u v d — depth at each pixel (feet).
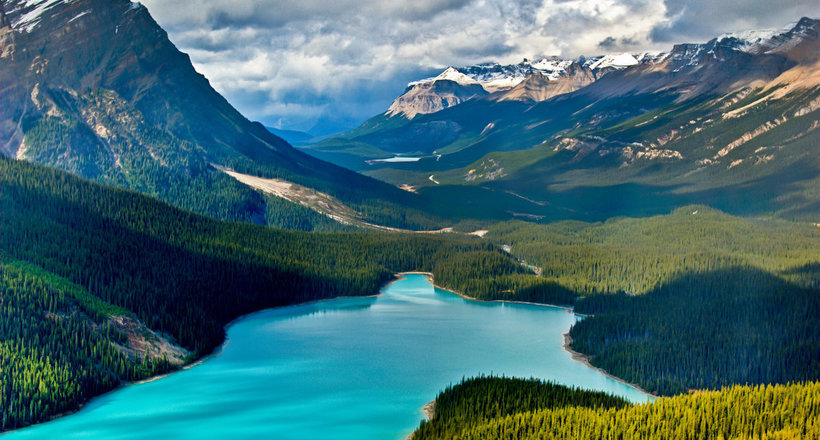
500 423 567.59
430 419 622.95
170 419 622.95
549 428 553.64
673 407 588.91
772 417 564.30
